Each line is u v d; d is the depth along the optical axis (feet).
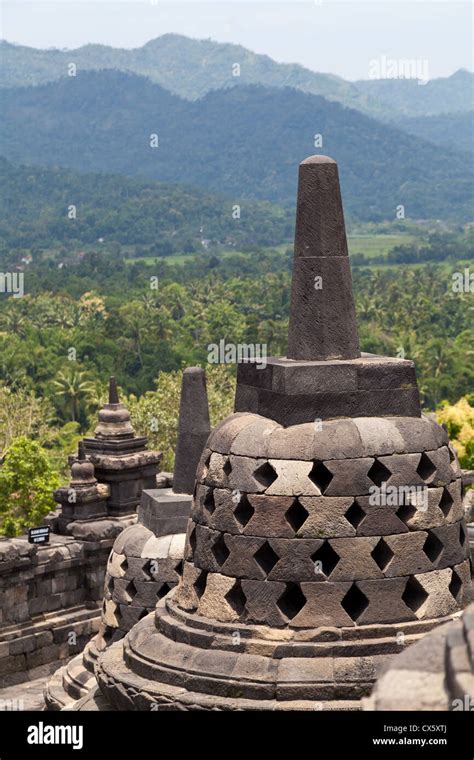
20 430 247.09
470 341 363.97
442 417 180.65
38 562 78.13
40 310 408.26
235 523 35.73
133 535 56.24
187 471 55.67
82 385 303.07
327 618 34.55
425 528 35.29
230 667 34.40
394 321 389.39
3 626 76.02
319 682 33.47
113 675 36.78
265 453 35.60
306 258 37.50
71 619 79.46
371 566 34.71
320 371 36.04
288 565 34.88
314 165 37.45
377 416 36.22
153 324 356.59
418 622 34.65
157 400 208.33
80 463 84.48
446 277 526.16
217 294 441.27
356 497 34.83
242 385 38.63
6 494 177.06
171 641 36.42
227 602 35.76
